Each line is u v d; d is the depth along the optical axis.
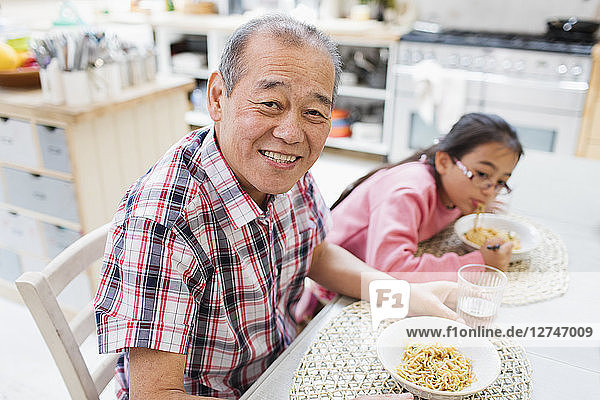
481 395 0.82
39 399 1.82
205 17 4.28
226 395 0.99
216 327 0.91
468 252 1.26
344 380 0.85
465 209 1.37
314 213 1.12
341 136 4.00
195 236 0.84
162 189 0.83
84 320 1.03
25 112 1.93
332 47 0.80
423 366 0.85
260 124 0.77
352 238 1.33
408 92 3.55
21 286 0.87
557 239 1.29
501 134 1.29
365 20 3.94
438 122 3.47
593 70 3.01
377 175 1.39
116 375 1.04
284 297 1.08
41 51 1.92
